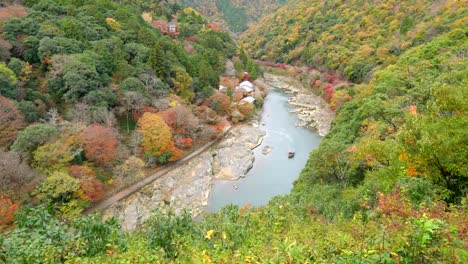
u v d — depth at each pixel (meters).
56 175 23.41
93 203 27.02
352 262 5.10
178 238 8.05
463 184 10.52
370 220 7.51
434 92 12.24
